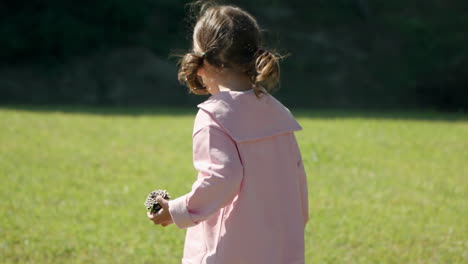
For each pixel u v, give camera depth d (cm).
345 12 3491
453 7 3525
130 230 744
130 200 887
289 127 373
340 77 3009
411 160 1267
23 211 802
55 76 2683
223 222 350
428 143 1470
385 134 1576
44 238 695
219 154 337
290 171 374
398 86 2956
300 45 3183
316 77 2998
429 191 1007
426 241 732
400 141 1480
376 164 1212
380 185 1038
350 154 1291
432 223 809
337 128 1655
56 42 2722
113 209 837
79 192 920
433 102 2866
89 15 2862
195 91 385
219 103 351
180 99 2720
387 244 717
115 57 2831
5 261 617
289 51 3125
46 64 2730
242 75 365
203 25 367
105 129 1542
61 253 650
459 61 2873
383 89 2952
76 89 2655
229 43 355
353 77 3022
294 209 369
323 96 2870
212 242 352
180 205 338
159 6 3206
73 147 1277
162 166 1134
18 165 1087
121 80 2745
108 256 648
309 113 2186
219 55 357
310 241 719
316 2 3538
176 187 972
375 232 759
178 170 1104
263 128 359
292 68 3034
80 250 663
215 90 376
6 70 2662
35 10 2766
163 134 1493
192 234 369
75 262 625
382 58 3166
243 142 348
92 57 2808
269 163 360
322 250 688
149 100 2689
